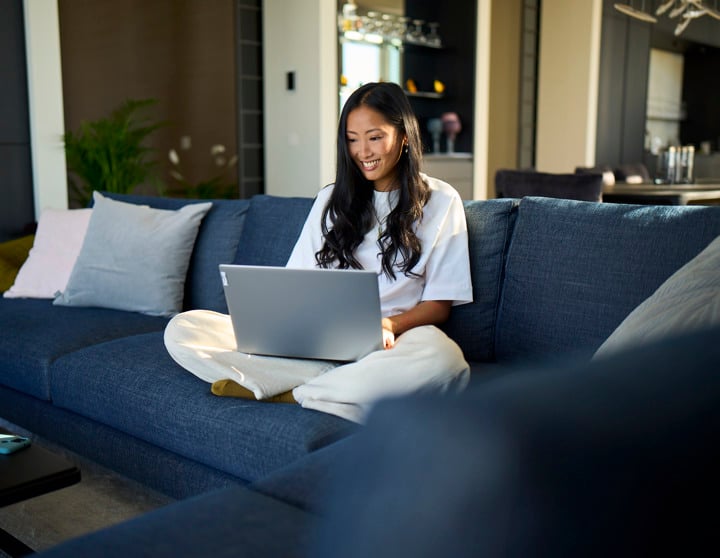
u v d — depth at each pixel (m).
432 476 0.34
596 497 0.33
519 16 8.04
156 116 6.86
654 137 10.25
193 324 1.91
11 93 4.34
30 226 3.87
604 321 1.83
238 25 6.14
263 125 6.39
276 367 1.77
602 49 8.34
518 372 0.37
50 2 4.38
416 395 0.36
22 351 2.29
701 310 0.79
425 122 7.49
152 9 6.70
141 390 1.87
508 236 2.09
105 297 2.68
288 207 2.57
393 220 1.99
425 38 7.03
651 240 1.80
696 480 0.34
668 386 0.34
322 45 5.80
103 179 4.66
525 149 8.41
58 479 1.43
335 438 1.54
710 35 10.20
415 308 2.00
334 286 1.64
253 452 1.59
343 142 2.01
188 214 2.74
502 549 0.33
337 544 0.39
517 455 0.32
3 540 1.48
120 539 0.86
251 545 0.85
